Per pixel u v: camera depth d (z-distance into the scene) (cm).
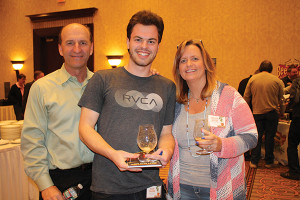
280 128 489
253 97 473
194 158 171
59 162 167
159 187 151
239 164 169
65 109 169
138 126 147
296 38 573
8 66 870
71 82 176
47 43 840
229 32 620
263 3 594
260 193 363
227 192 162
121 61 728
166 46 676
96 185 145
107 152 130
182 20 659
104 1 736
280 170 461
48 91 169
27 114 169
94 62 753
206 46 639
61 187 167
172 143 157
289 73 519
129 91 150
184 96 185
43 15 790
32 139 164
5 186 254
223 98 171
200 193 167
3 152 254
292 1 573
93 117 145
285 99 484
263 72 471
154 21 148
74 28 172
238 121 167
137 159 131
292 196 351
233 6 616
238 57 615
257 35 600
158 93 156
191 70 173
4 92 879
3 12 859
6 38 863
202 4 640
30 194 271
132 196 144
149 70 160
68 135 168
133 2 706
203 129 150
